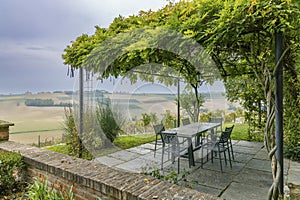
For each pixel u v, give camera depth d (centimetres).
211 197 167
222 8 217
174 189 180
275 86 209
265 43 229
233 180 337
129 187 184
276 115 211
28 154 297
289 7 175
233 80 601
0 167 272
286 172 352
